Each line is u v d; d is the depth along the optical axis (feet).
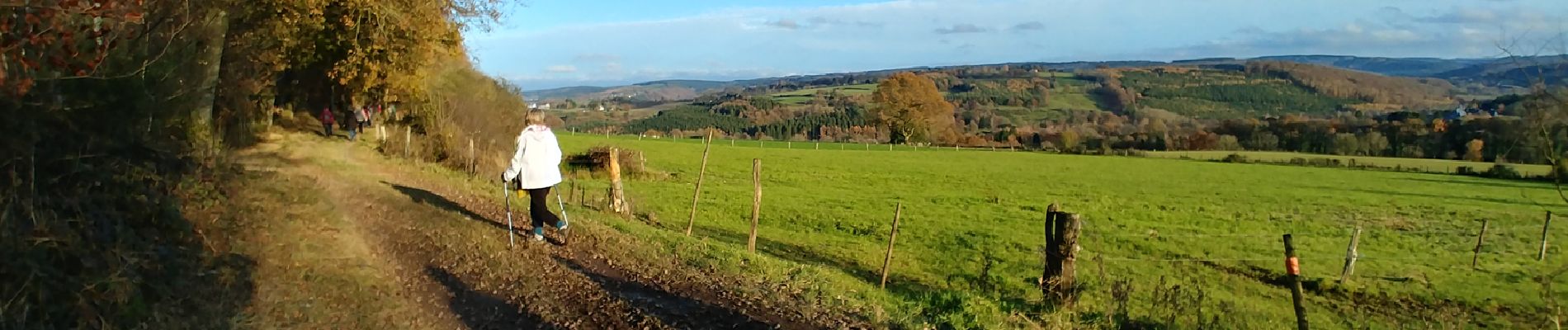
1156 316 35.81
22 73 18.11
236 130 56.75
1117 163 228.63
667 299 25.73
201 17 30.78
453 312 23.02
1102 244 81.00
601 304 24.67
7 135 17.75
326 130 98.78
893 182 158.71
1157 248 79.20
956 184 156.66
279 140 74.28
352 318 21.03
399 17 81.15
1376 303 56.49
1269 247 82.99
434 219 35.99
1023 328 28.96
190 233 22.22
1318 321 49.34
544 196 32.58
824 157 222.89
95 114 21.88
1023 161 229.25
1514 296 59.26
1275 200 137.59
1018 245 76.28
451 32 84.12
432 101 93.56
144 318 17.46
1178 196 143.13
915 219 96.94
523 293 25.17
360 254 27.27
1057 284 33.81
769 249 64.64
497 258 29.14
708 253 34.47
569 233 35.12
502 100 112.98
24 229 16.87
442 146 89.40
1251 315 47.67
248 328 18.76
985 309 29.99
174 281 19.21
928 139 311.27
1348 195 149.07
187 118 30.68
